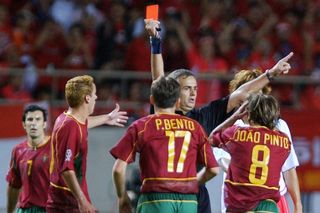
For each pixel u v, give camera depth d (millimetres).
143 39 49406
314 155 43625
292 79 46000
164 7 55094
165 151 23078
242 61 49844
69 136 25094
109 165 42531
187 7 55406
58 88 45250
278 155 24172
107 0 53312
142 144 23109
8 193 30328
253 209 23875
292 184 25844
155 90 23422
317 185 43531
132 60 49250
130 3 54250
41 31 50750
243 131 24234
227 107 25688
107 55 50000
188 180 23203
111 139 42656
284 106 46375
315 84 46844
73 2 52625
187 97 25266
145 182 23203
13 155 29844
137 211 23406
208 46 48781
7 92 45000
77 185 24953
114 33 50719
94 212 24906
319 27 55094
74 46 49719
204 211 25406
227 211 24188
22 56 48812
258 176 23953
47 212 25859
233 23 53156
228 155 26047
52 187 25719
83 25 51062
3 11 50375
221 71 48531
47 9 52312
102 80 45219
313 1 56844
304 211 43406
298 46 53438
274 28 54062
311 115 43812
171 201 22984
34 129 29438
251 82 25406
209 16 54219
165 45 48750
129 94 45312
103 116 27906
